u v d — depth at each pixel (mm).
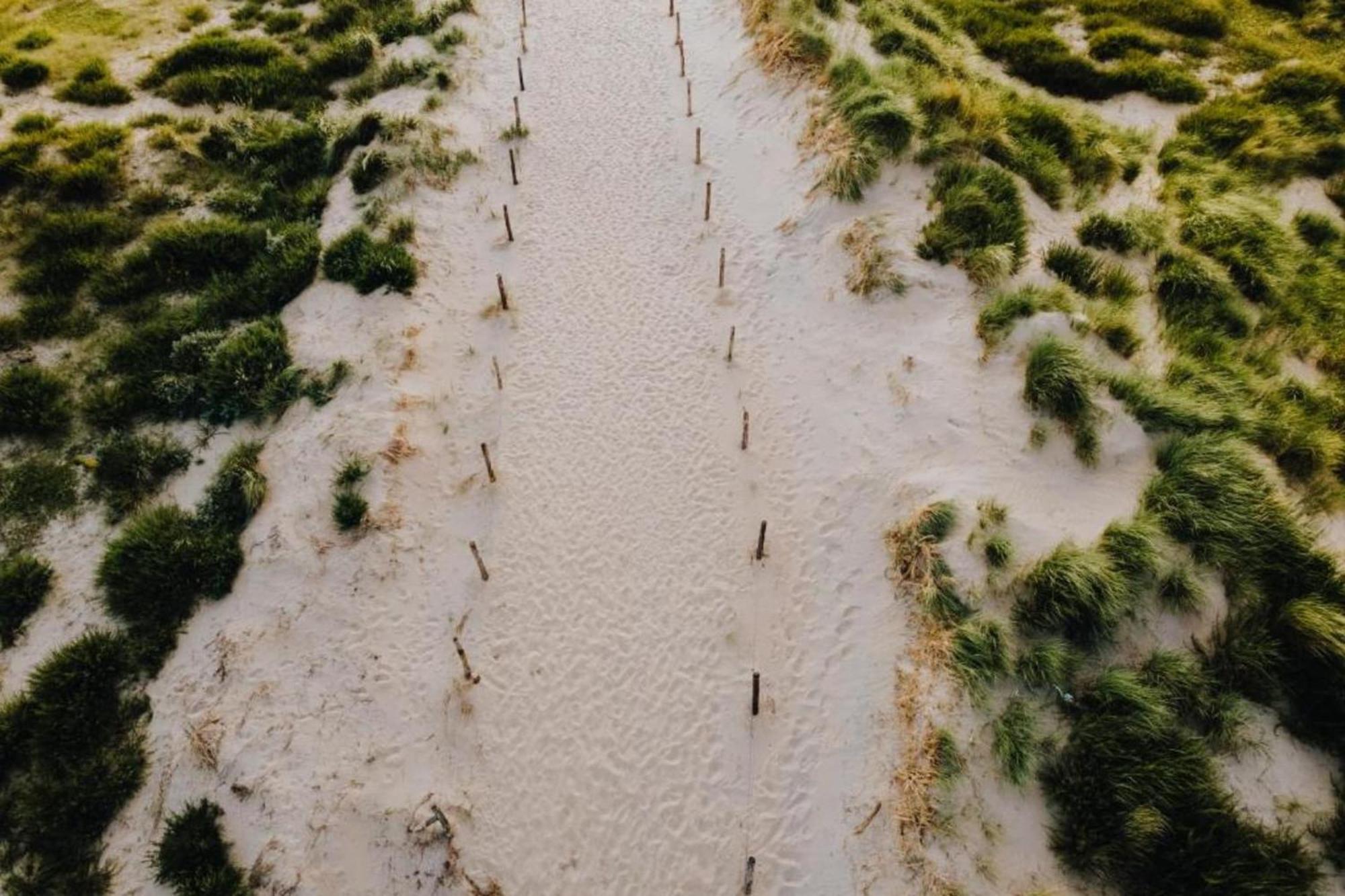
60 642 10344
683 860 9078
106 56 19750
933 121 15242
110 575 10688
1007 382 11422
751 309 14242
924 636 9562
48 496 11664
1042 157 15523
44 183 15867
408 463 12156
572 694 10344
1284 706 8328
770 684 10180
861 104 15289
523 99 18891
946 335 12305
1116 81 19141
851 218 14383
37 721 9484
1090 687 8617
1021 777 8203
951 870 8031
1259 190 15922
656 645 10680
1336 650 8094
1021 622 9195
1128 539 9328
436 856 9062
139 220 15578
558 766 9805
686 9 21188
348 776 9508
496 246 15750
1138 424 10586
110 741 9594
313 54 19969
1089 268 12898
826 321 13477
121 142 16984
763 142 16797
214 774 9352
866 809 8773
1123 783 7828
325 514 11383
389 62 19438
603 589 11258
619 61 19797
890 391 12078
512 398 13461
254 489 11469
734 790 9453
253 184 16484
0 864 8805
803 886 8672
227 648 10227
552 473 12500
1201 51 20172
